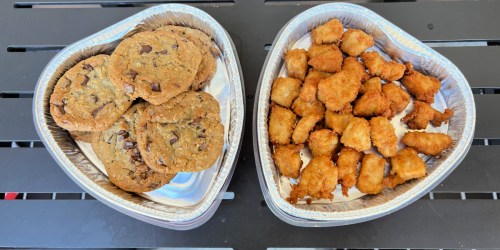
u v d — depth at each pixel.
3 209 0.32
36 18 0.36
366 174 0.31
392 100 0.32
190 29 0.34
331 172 0.30
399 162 0.31
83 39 0.33
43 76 0.32
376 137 0.31
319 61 0.32
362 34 0.33
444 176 0.30
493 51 0.34
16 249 0.32
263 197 0.32
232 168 0.31
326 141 0.31
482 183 0.32
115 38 0.33
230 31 0.35
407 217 0.31
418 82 0.33
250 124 0.34
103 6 0.37
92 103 0.30
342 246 0.31
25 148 0.33
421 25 0.35
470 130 0.31
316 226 0.31
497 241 0.31
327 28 0.33
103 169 0.32
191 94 0.31
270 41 0.35
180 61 0.31
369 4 0.36
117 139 0.31
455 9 0.35
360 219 0.30
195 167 0.29
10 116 0.34
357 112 0.32
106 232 0.32
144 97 0.29
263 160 0.30
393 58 0.34
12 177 0.33
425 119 0.32
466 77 0.34
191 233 0.32
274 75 0.33
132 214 0.30
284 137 0.31
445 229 0.31
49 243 0.32
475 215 0.31
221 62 0.34
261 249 0.31
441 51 0.35
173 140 0.29
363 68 0.33
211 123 0.30
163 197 0.31
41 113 0.31
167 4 0.33
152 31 0.32
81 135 0.32
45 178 0.33
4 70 0.35
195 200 0.31
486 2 0.35
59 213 0.32
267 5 0.36
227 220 0.32
